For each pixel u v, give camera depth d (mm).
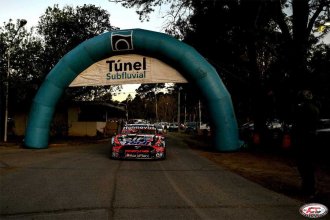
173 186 8383
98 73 20531
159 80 20109
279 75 19406
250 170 11539
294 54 18453
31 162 13258
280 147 20812
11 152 17953
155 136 14328
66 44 31188
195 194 7461
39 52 28375
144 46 19344
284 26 19562
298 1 18219
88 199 6879
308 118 7207
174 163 13312
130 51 20031
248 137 29562
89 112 36281
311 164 7266
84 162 13305
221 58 23578
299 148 7324
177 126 64125
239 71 23609
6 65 26641
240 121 34812
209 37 22375
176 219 5531
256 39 20062
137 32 19281
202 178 9672
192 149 20891
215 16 20719
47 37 30875
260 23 20219
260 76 22141
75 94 32906
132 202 6664
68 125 35344
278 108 20688
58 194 7332
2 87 26312
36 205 6379
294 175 10398
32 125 20219
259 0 18125
